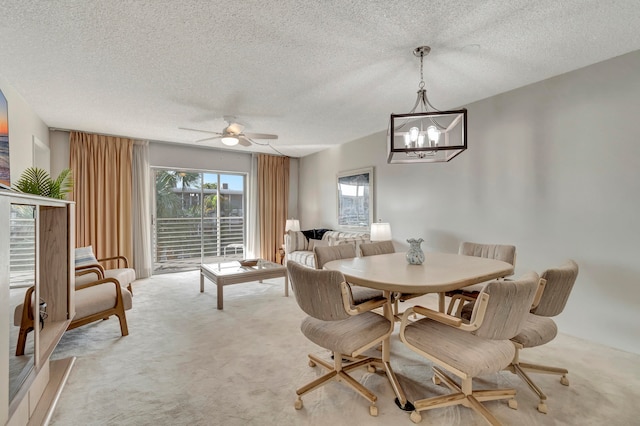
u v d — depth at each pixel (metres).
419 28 1.99
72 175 4.37
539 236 2.87
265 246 6.30
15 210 1.46
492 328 1.42
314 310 1.70
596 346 2.45
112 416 1.64
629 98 2.34
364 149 4.96
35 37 2.07
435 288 1.67
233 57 2.36
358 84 2.87
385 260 2.44
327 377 1.83
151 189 5.29
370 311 2.02
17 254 1.47
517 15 1.86
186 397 1.81
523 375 1.84
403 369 2.12
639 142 2.29
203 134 4.68
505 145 3.12
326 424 1.58
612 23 1.95
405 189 4.25
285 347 2.47
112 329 2.86
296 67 2.52
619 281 2.40
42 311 2.02
